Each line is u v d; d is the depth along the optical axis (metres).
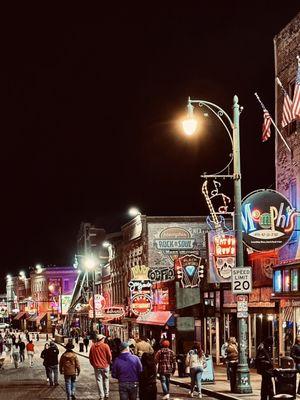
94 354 22.97
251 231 26.97
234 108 23.89
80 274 99.62
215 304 40.41
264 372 19.05
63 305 110.62
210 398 24.00
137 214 61.81
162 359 23.52
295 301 30.53
